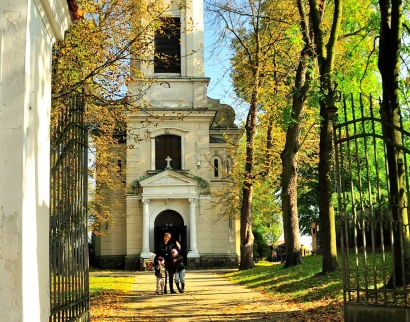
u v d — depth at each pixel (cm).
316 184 4247
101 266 3984
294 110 1958
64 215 757
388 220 919
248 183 3241
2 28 569
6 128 559
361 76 1814
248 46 2770
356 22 1861
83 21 1667
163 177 3919
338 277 1678
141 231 3934
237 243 4319
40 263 622
